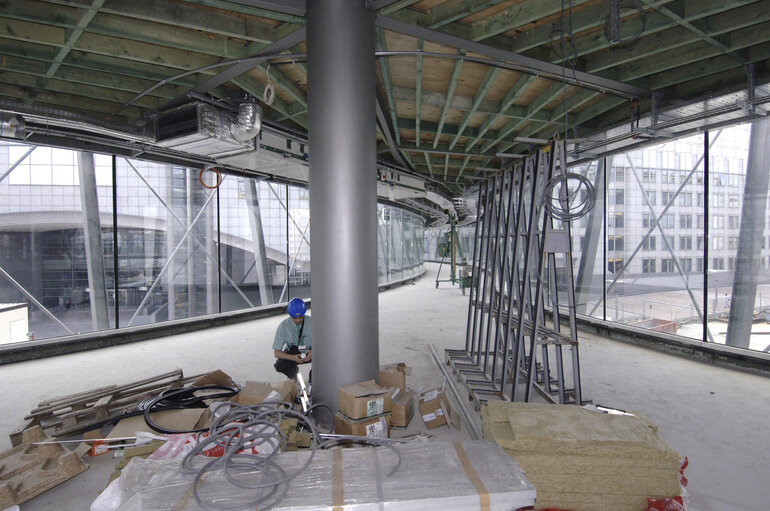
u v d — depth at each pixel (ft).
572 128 18.84
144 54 12.85
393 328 24.80
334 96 10.15
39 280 21.36
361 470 6.61
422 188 31.19
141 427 9.85
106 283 23.57
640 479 6.74
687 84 15.31
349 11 10.10
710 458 9.58
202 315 26.20
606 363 17.26
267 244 32.48
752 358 15.79
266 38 11.97
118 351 19.80
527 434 7.06
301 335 13.57
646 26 11.15
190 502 5.93
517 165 14.06
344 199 10.27
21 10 10.49
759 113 14.19
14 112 13.80
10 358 17.84
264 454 7.75
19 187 20.77
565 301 28.78
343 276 10.39
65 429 10.46
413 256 60.49
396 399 11.29
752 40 11.39
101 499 6.30
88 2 9.89
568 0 9.82
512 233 14.17
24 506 8.03
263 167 21.88
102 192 23.25
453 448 7.16
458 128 20.57
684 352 18.20
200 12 11.17
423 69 14.57
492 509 5.94
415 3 10.89
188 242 27.66
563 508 6.82
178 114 15.70
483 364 16.98
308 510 5.74
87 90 15.69
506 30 11.17
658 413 12.11
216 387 12.05
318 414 10.64
